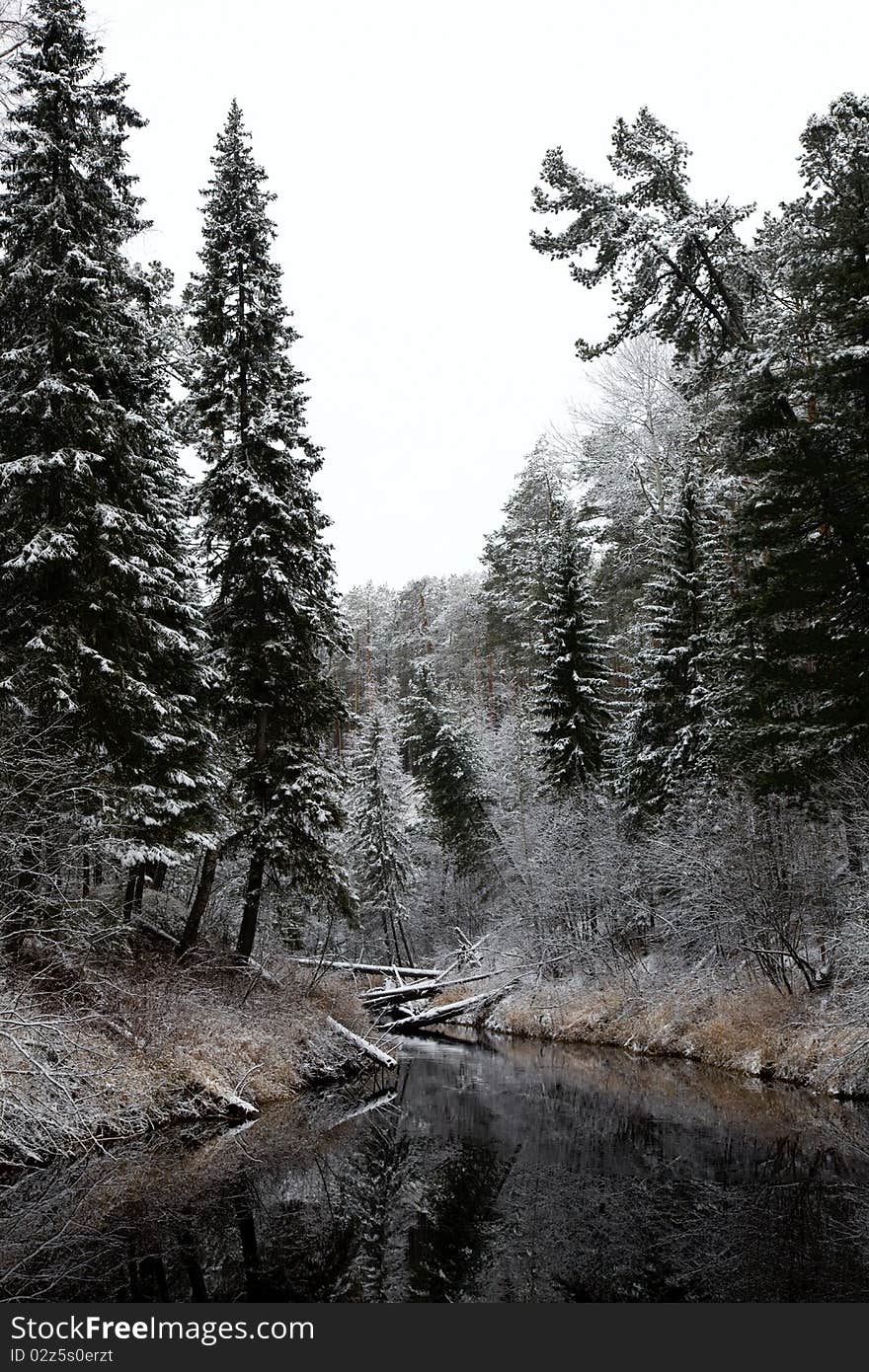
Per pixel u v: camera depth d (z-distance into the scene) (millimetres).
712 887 20484
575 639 30094
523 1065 20969
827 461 16344
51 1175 10414
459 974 36531
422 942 46031
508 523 45844
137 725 14844
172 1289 7250
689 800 22812
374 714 43469
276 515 18594
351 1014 22438
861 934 14578
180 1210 9359
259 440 18516
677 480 29328
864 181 16062
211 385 19172
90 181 14344
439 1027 32375
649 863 23734
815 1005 17703
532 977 31375
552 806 30781
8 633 13531
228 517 19078
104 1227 8773
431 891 46781
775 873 19625
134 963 16047
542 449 44250
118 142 14695
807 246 17281
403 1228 8836
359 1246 8320
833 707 16000
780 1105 14523
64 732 13375
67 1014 12508
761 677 17406
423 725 38281
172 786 15938
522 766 37312
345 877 19891
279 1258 8023
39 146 13648
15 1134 10711
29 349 13641
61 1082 11312
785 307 18734
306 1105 15758
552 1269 7672
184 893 23500
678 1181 10430
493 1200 9836
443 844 40719
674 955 24094
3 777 11836
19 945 13141
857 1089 14414
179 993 15680
